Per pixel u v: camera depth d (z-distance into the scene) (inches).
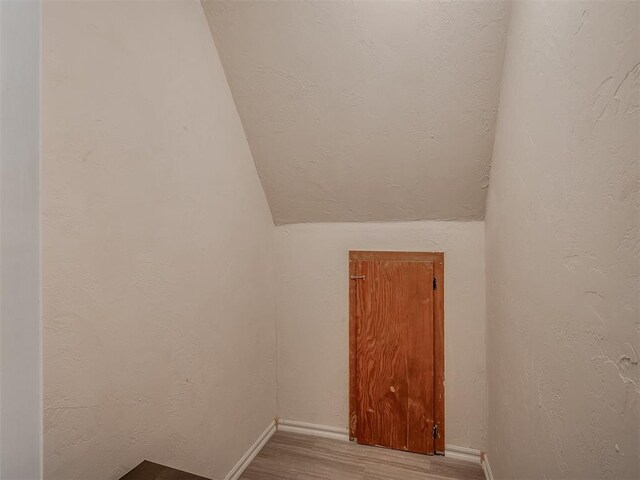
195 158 60.2
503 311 59.0
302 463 77.4
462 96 62.2
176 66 55.7
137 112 48.5
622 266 23.9
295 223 89.4
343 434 86.7
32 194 13.3
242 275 75.6
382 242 83.9
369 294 84.3
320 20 59.0
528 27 43.6
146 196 50.0
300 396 90.1
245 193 77.0
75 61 40.1
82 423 41.1
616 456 24.9
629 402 23.3
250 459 77.7
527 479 45.7
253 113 72.7
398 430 82.6
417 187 76.0
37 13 13.5
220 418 67.4
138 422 48.7
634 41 22.1
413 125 67.6
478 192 73.5
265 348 86.0
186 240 58.0
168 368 54.1
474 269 78.2
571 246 31.7
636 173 22.1
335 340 87.4
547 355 38.0
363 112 67.8
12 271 12.7
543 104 38.4
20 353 12.9
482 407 77.9
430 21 55.9
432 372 80.3
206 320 63.2
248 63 66.2
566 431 33.3
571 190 31.5
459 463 77.5
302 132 73.3
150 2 50.7
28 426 13.1
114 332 45.0
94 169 42.4
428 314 80.7
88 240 41.7
